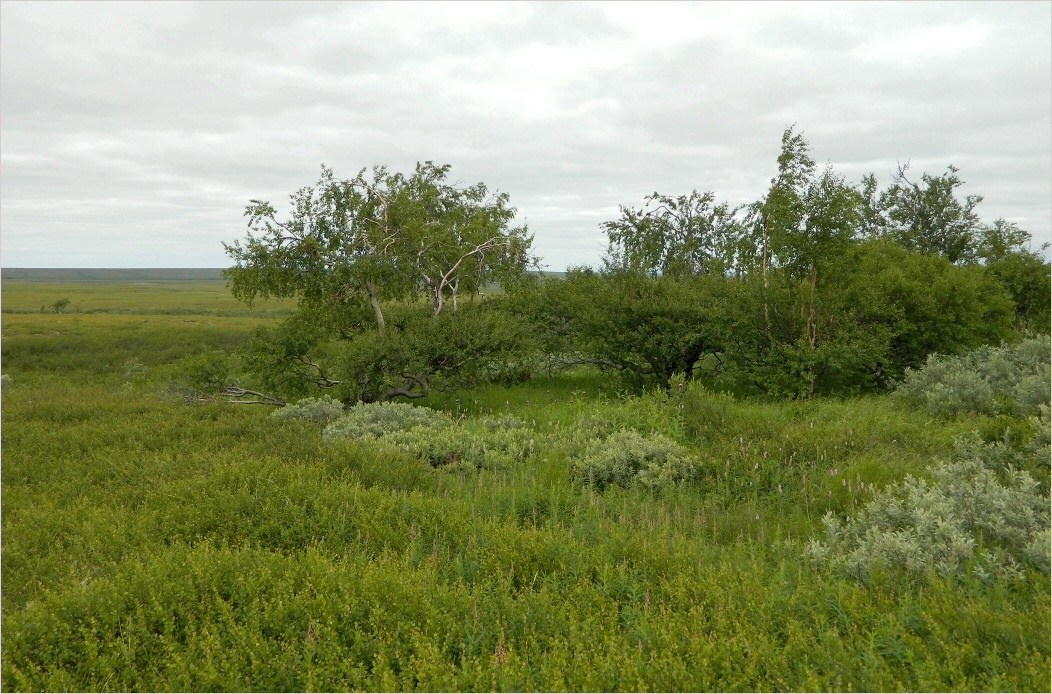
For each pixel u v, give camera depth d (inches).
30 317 2432.3
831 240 577.9
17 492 310.5
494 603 174.4
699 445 409.1
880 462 322.7
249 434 440.8
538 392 666.8
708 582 184.7
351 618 166.9
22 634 158.2
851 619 162.4
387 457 353.1
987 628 151.9
